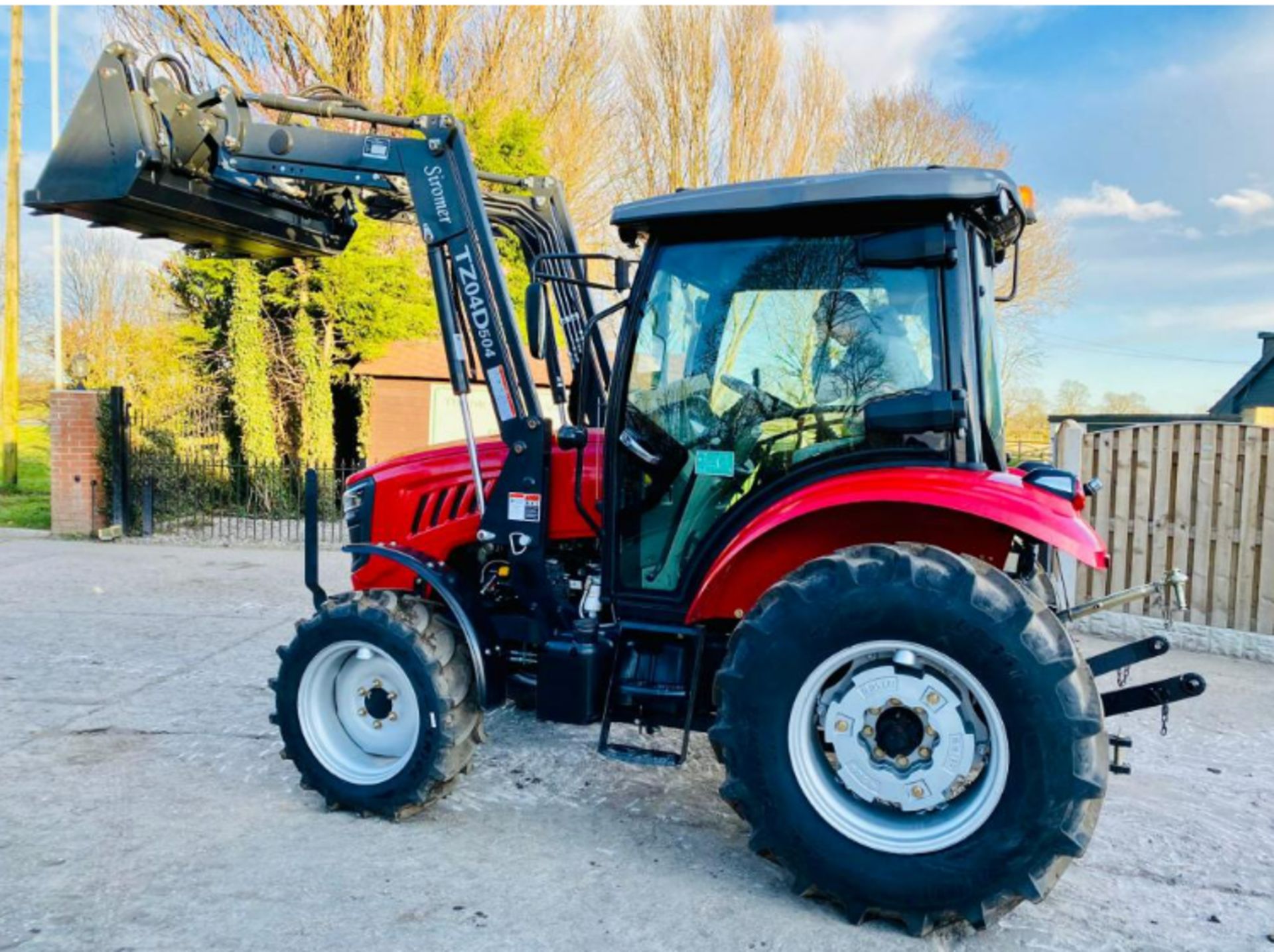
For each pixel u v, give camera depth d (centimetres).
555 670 331
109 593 765
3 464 1591
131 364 1578
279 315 1372
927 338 297
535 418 349
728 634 336
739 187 306
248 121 376
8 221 1595
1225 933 279
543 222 440
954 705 271
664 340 332
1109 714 302
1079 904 295
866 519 310
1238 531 622
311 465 1231
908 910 268
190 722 454
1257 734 466
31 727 443
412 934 267
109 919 271
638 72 2322
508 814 355
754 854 321
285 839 328
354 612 346
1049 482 293
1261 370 2623
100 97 359
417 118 354
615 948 262
